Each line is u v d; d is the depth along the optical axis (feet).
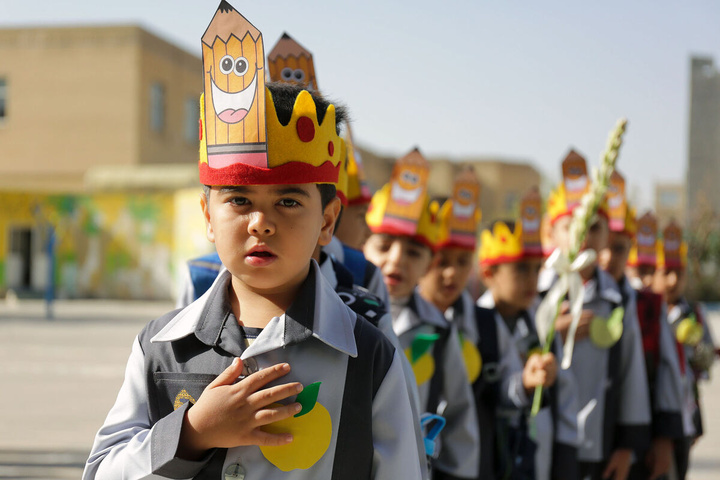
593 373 13.76
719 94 118.73
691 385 18.49
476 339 12.03
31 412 26.73
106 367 36.70
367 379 5.39
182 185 80.07
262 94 5.06
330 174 5.51
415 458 5.60
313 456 5.14
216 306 5.46
